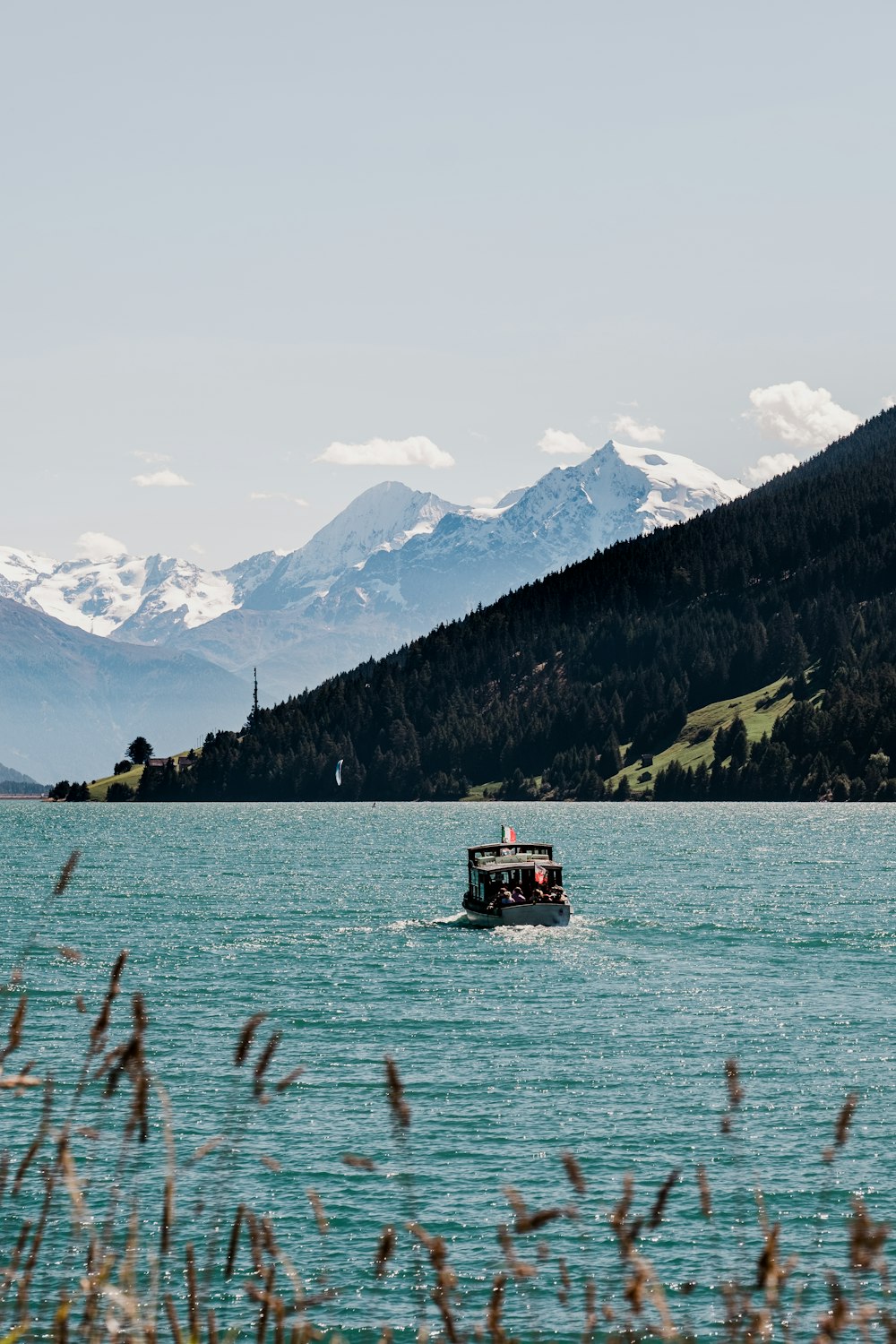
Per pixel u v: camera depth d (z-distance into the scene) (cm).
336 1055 13062
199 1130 10362
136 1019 2127
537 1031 14200
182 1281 7375
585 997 16300
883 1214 8594
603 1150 10050
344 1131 10494
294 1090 11656
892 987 16888
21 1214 8056
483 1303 7425
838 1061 12688
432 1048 13375
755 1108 11050
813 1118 10744
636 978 17850
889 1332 2220
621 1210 2292
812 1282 7531
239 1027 14275
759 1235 8350
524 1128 10575
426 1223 8625
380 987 17100
